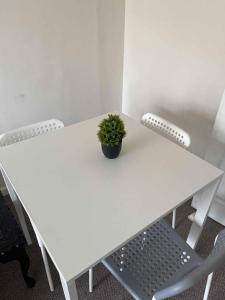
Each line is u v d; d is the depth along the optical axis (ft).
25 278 4.52
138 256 3.61
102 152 4.04
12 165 3.80
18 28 5.03
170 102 6.56
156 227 3.98
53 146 4.20
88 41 6.19
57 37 5.64
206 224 5.93
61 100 6.52
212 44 5.08
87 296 4.63
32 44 5.36
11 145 4.21
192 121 6.24
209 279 3.93
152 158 3.92
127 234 2.80
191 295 4.62
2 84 5.39
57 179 3.53
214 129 5.32
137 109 7.66
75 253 2.61
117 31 6.65
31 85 5.81
